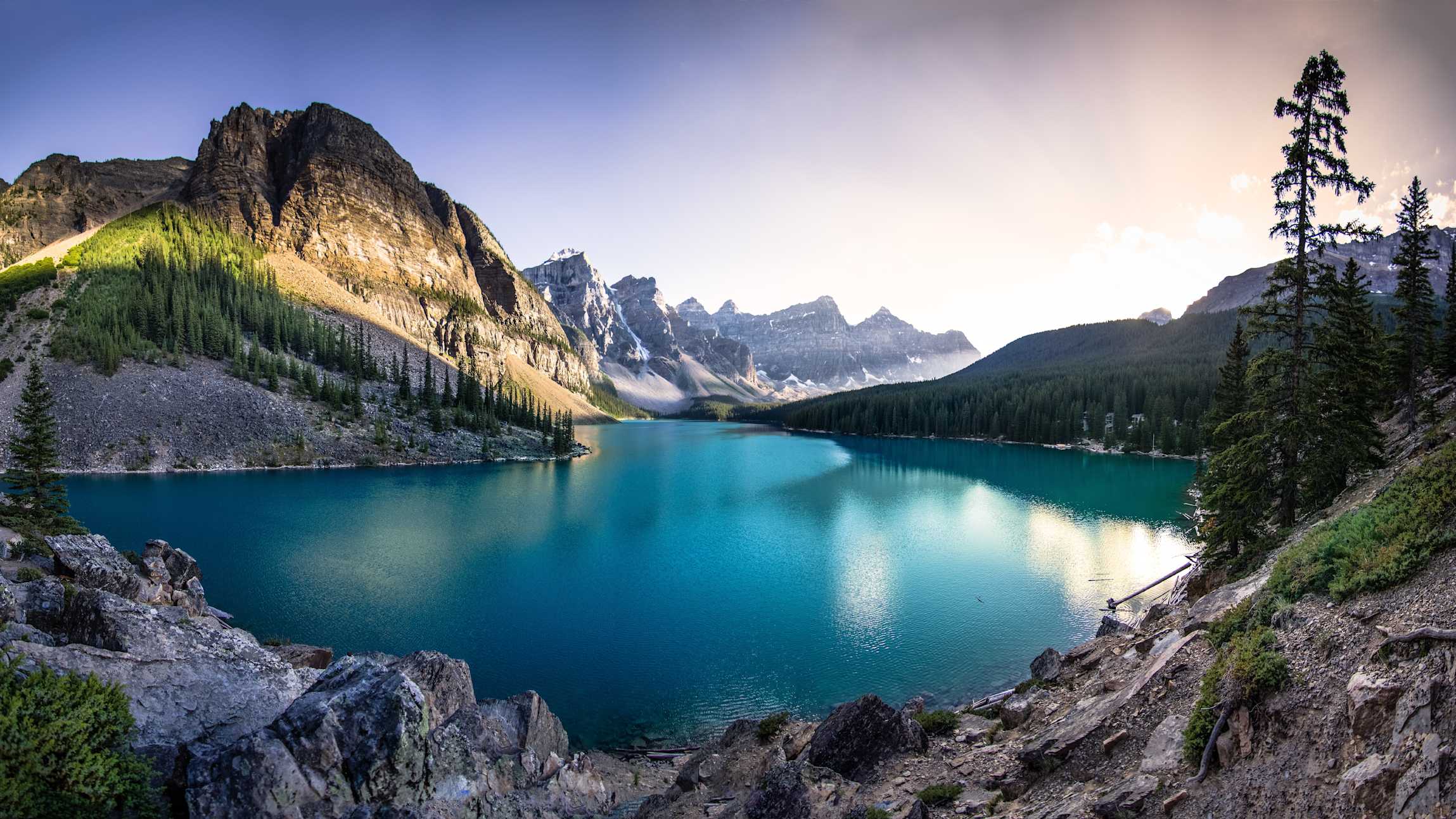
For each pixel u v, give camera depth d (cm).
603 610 4566
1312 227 2836
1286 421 2948
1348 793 916
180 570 3369
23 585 1762
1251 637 1381
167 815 1178
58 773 1066
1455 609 1075
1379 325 4356
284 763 1257
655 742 2881
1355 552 1474
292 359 15925
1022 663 3669
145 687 1497
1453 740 845
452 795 1445
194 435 11531
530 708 2253
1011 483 10906
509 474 12300
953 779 1568
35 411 4462
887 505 8775
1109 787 1297
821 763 1773
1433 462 1642
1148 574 5369
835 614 4484
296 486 9975
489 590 4988
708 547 6400
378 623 4225
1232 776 1120
